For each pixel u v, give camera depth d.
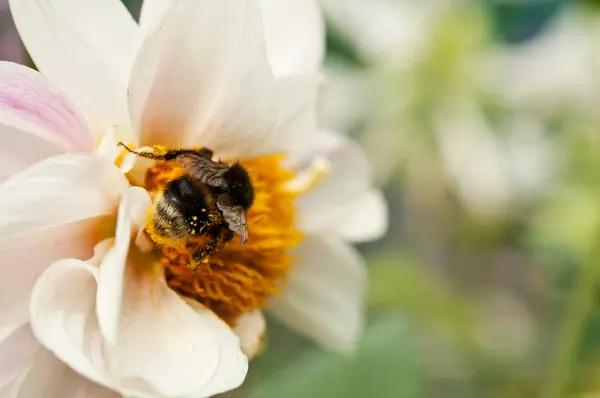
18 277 0.19
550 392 0.26
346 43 0.36
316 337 0.23
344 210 0.22
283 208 0.21
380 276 0.32
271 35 0.22
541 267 0.33
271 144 0.21
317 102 0.21
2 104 0.19
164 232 0.20
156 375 0.19
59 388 0.19
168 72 0.20
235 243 0.21
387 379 0.26
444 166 0.34
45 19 0.19
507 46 0.36
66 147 0.19
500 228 0.34
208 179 0.20
